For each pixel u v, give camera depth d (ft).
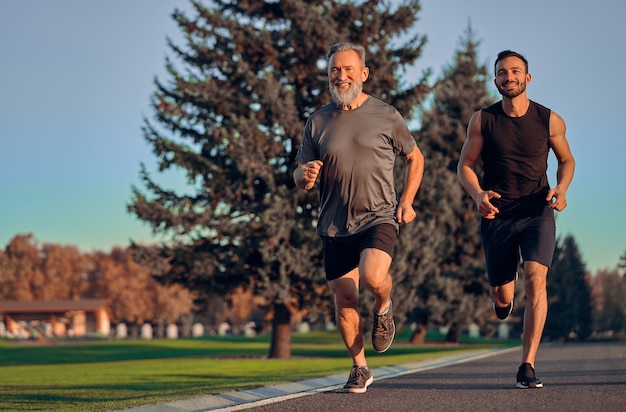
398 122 22.21
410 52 91.04
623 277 313.73
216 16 89.45
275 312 89.25
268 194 89.92
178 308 336.29
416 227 95.76
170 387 32.42
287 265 84.89
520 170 24.21
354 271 22.88
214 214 88.48
